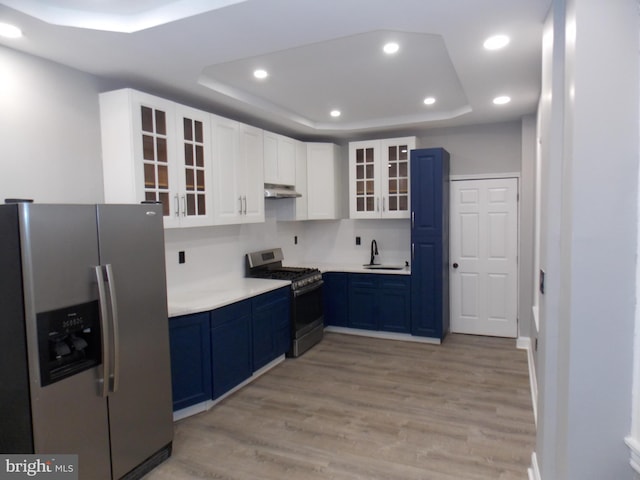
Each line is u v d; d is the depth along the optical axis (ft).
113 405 7.27
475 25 7.25
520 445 8.75
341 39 8.45
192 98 11.69
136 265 7.66
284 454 8.55
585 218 5.07
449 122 15.28
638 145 4.88
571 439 5.24
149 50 8.21
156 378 8.14
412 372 12.77
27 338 6.08
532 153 14.25
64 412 6.50
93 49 8.09
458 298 16.58
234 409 10.55
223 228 13.88
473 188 16.05
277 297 13.41
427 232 15.14
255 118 14.17
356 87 11.77
